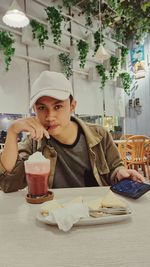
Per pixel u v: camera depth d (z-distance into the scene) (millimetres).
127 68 8156
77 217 650
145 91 7668
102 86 7250
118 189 973
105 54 5449
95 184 1253
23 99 5461
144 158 4875
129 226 654
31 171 888
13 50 4852
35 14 5656
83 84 6836
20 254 519
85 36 6832
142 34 7406
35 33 5336
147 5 4543
